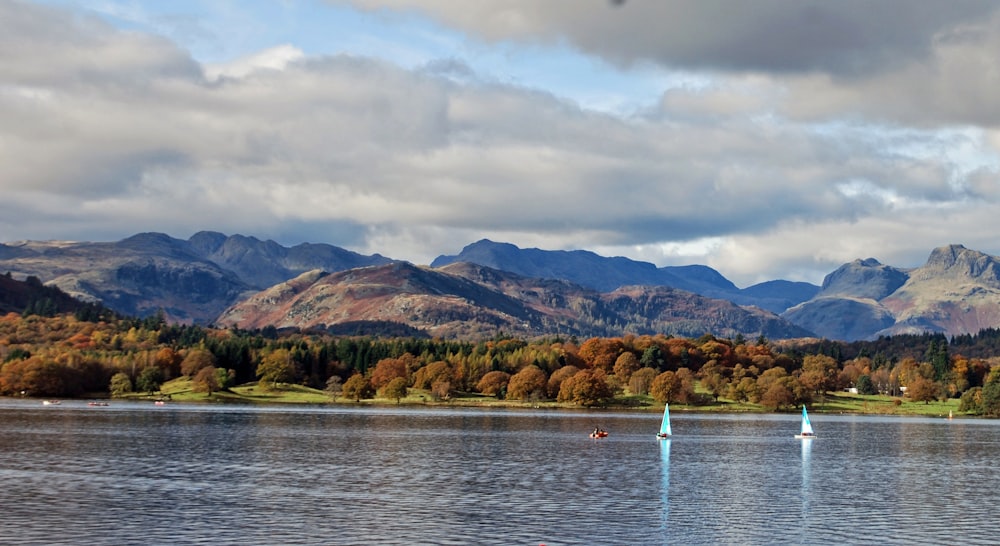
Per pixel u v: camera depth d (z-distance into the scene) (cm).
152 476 17912
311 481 17662
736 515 14712
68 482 16888
